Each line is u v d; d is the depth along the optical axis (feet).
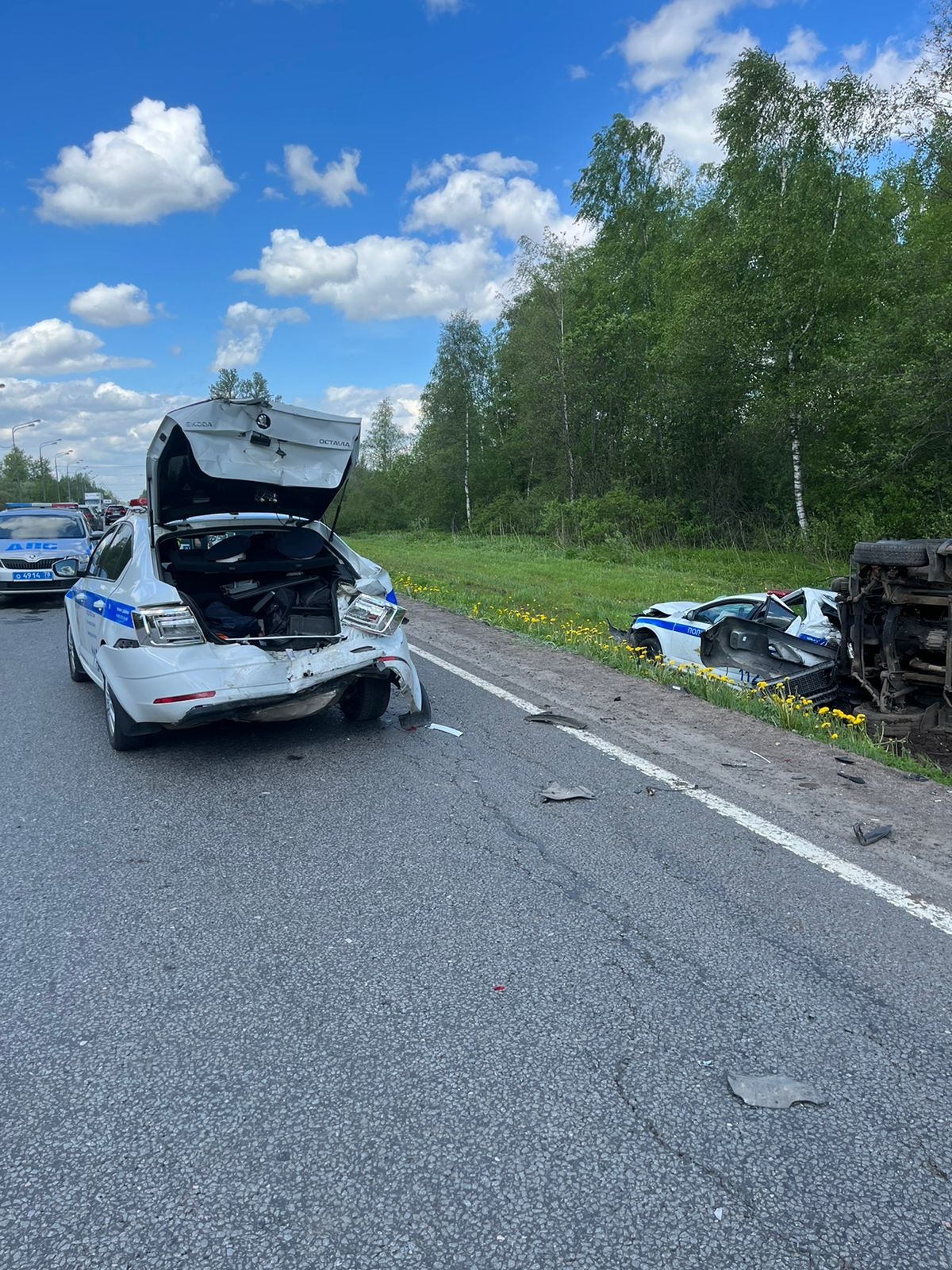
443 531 159.43
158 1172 7.22
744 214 78.43
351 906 12.03
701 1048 8.79
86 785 17.46
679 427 96.17
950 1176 7.12
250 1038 9.04
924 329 53.26
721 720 21.74
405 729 21.06
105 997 9.84
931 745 23.48
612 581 65.46
